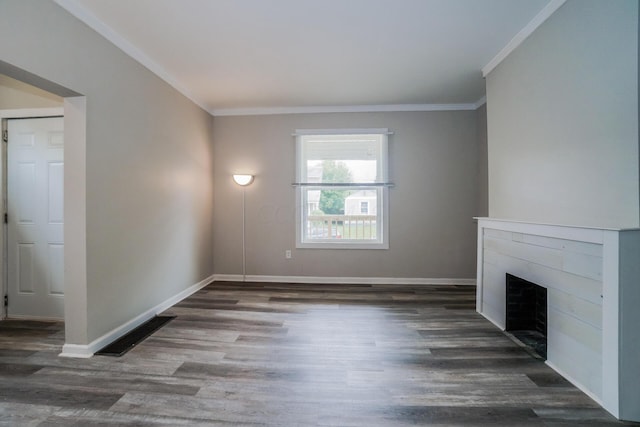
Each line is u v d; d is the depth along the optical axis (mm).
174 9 2068
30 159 2695
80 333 2117
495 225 2678
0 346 2248
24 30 1695
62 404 1604
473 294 3645
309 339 2404
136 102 2619
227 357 2111
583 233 1695
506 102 2607
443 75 3172
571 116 1889
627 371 1488
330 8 2070
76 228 2098
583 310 1712
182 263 3443
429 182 4117
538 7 2070
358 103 4016
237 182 4086
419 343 2338
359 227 4285
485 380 1845
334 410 1573
